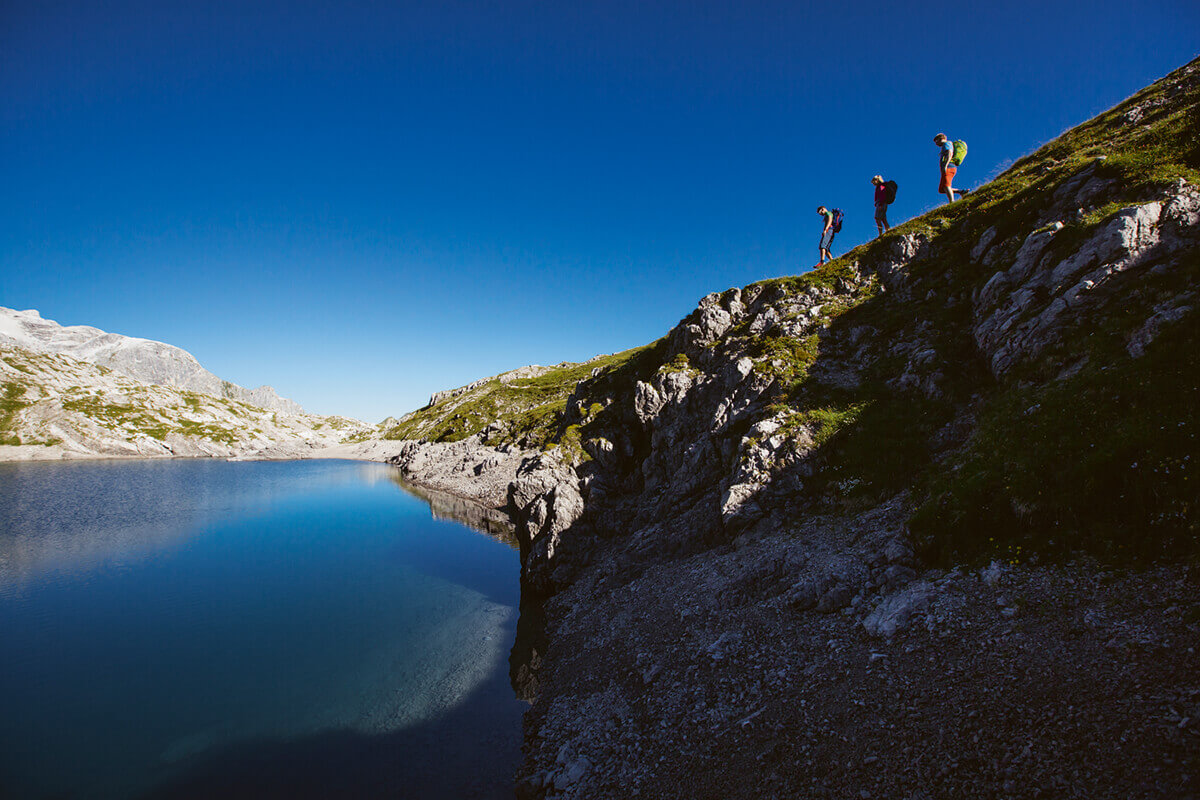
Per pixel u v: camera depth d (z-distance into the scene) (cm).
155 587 4069
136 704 2392
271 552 5112
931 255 3291
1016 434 1673
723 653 1719
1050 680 1041
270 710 2328
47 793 1828
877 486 2175
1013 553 1399
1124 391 1466
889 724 1155
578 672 2223
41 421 15800
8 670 2723
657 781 1383
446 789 1794
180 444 17375
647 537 3097
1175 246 1814
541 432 9562
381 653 2886
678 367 4219
